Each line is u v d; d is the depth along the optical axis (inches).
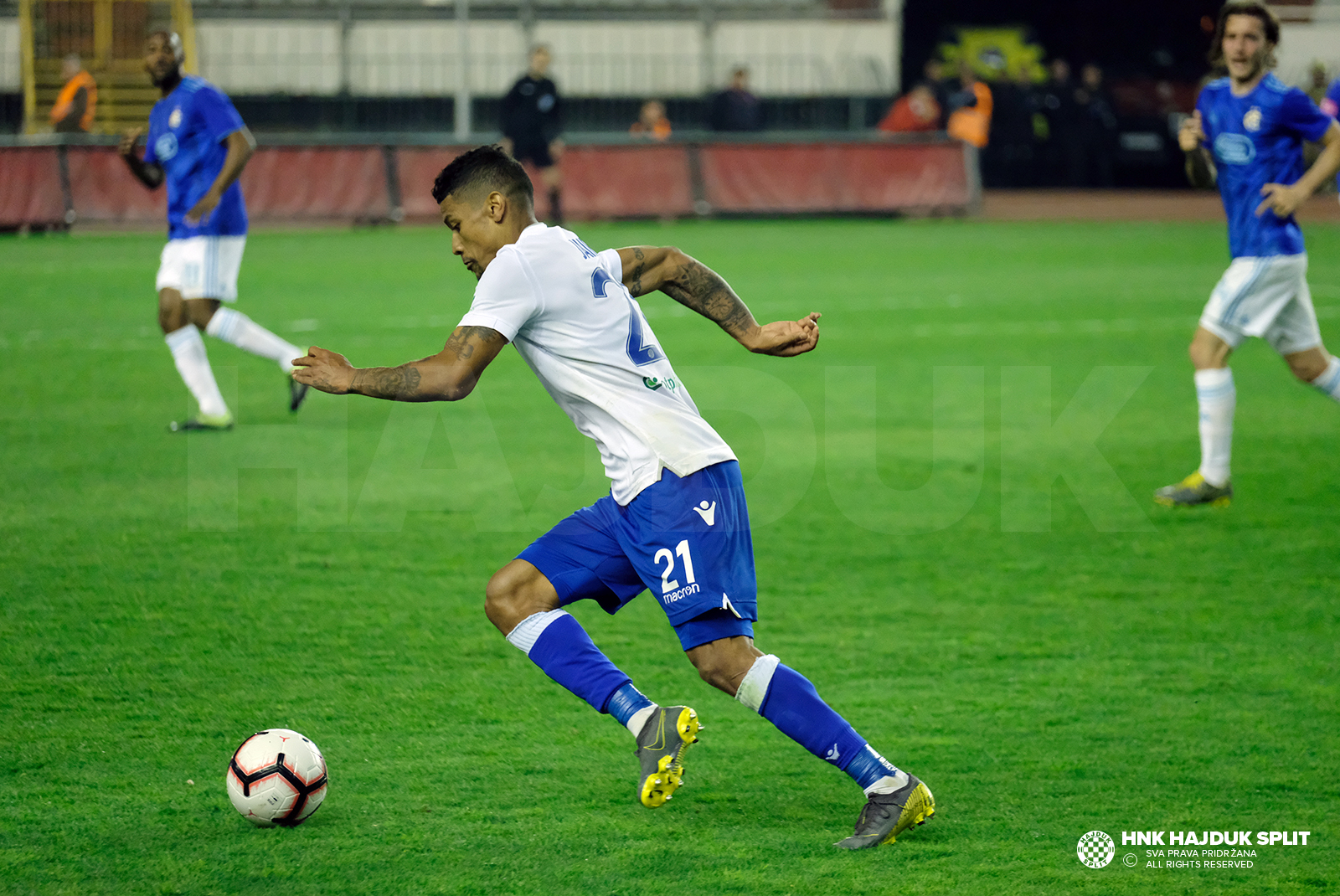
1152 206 3922.2
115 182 2933.1
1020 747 596.7
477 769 569.9
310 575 836.6
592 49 4131.4
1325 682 676.7
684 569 506.0
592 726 617.9
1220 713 636.7
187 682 661.9
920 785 506.6
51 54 3543.3
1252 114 946.1
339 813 526.3
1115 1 4586.6
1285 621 767.7
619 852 496.7
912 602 802.2
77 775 556.7
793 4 4229.8
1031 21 4608.8
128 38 3570.4
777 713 507.2
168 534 914.7
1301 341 1003.3
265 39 3907.5
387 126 3996.1
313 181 3112.7
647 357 520.7
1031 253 2728.8
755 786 558.9
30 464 1093.8
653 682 676.1
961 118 3641.7
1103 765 578.2
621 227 3171.8
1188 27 4635.8
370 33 3964.1
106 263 2436.0
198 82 1209.4
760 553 900.6
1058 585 834.2
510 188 515.5
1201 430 1008.9
